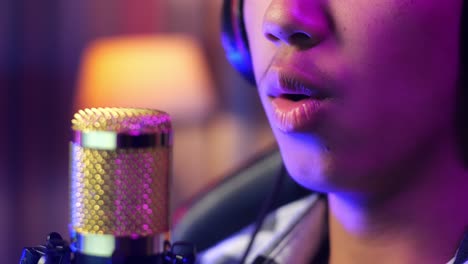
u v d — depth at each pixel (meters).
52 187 3.69
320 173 0.56
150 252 0.52
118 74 3.34
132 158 0.51
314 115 0.55
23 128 3.69
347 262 0.65
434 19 0.55
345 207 0.64
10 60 3.67
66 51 3.74
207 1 3.81
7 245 3.62
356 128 0.55
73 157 0.52
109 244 0.51
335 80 0.54
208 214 0.90
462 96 0.58
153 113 0.53
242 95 3.68
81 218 0.52
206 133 3.55
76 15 3.74
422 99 0.56
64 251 0.52
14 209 3.65
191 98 3.41
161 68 3.38
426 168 0.59
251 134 3.64
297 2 0.54
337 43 0.54
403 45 0.55
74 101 3.54
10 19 3.65
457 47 0.56
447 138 0.59
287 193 0.85
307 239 0.75
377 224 0.62
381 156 0.57
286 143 0.57
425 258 0.61
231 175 0.92
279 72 0.55
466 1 0.56
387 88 0.55
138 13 3.81
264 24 0.55
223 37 0.68
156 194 0.52
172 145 0.54
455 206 0.61
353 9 0.54
